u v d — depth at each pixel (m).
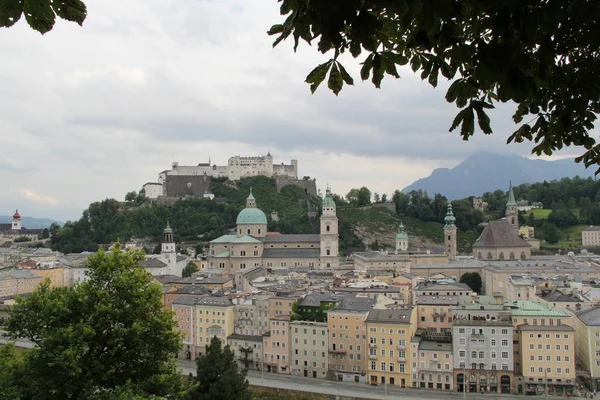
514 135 22.95
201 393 112.88
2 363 68.56
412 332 197.50
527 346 182.12
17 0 15.34
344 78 17.73
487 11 13.99
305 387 182.38
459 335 187.62
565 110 20.61
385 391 175.88
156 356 72.62
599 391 179.75
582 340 193.62
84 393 63.44
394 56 17.77
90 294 73.50
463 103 18.83
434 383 188.88
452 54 15.99
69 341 65.31
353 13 13.95
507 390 182.75
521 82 14.25
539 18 13.77
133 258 78.62
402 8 14.20
